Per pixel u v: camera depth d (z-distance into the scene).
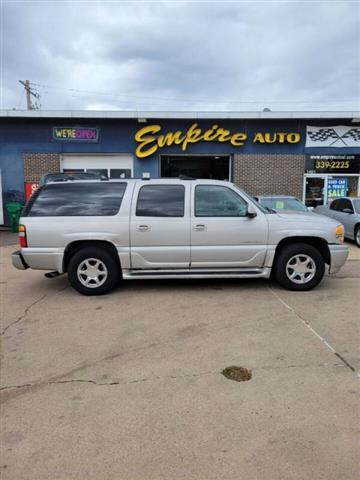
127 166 17.53
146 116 16.33
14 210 15.66
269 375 3.63
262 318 5.17
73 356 4.09
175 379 3.58
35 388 3.46
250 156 17.30
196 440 2.72
